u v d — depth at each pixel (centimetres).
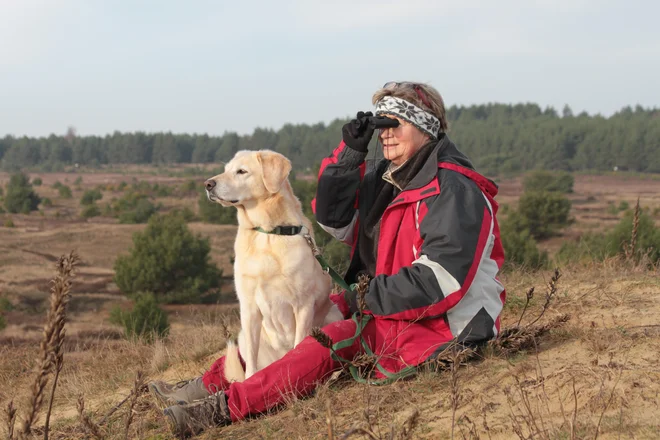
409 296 296
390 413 274
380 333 315
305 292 380
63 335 195
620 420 222
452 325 306
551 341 344
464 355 291
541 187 11694
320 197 361
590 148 18875
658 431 214
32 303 3519
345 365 316
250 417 309
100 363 579
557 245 5138
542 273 610
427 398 283
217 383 364
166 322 1652
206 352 536
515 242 2648
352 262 375
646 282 485
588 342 326
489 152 19725
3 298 3316
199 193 12338
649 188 14212
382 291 304
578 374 276
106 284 4138
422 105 330
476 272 300
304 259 377
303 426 276
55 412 432
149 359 564
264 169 380
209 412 306
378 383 307
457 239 297
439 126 338
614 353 304
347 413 285
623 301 427
